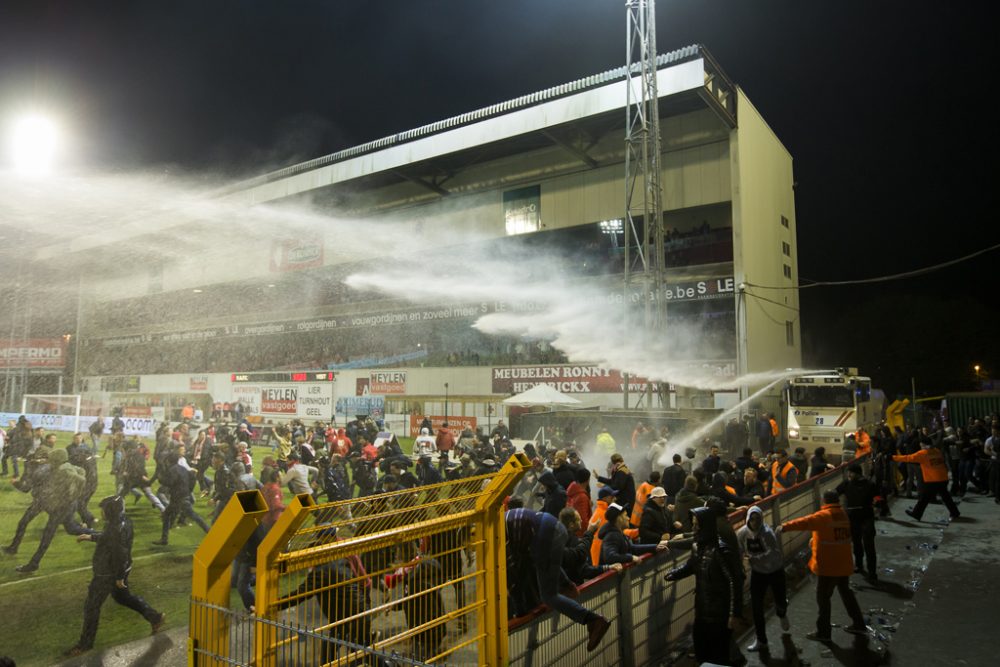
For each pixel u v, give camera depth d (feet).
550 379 102.27
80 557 31.65
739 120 94.17
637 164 82.64
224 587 9.06
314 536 9.95
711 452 36.01
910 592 25.82
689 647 19.89
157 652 19.71
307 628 9.39
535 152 112.68
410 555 11.11
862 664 18.94
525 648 13.32
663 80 87.81
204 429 61.72
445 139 111.86
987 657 19.38
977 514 42.37
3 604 24.47
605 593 16.37
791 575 28.19
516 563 14.88
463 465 42.04
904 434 51.67
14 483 36.55
